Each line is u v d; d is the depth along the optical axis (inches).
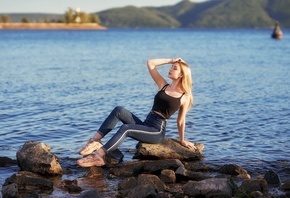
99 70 1240.2
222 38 4431.6
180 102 393.1
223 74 1153.4
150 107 666.2
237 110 639.8
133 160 399.5
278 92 821.2
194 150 405.1
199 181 319.6
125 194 317.4
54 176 361.7
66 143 462.6
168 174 349.7
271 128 528.7
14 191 313.4
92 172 364.8
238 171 363.3
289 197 312.2
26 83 931.3
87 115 600.1
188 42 3361.2
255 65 1428.4
